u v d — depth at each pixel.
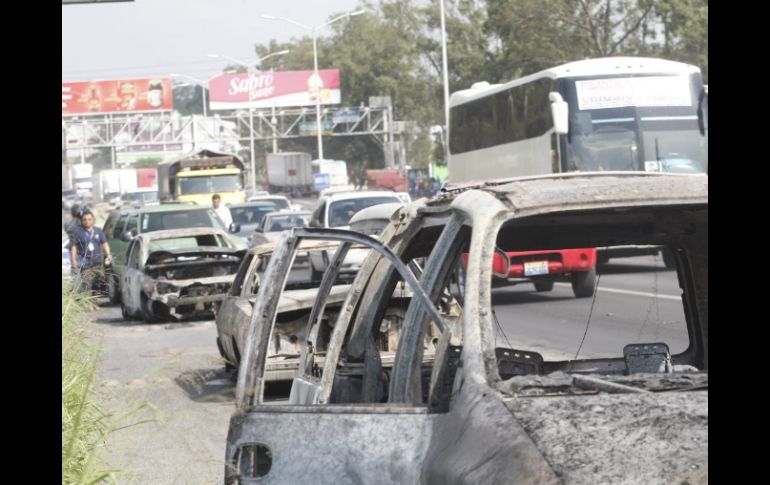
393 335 9.75
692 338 5.75
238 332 11.95
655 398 3.59
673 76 25.06
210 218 27.92
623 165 24.67
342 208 27.58
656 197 4.59
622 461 3.26
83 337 7.80
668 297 6.00
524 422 3.52
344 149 125.00
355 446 4.04
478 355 3.89
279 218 32.22
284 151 137.25
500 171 30.45
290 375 10.84
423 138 120.81
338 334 5.20
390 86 119.88
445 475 3.56
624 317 6.08
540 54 60.81
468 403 3.75
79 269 8.75
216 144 120.62
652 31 58.19
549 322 8.60
